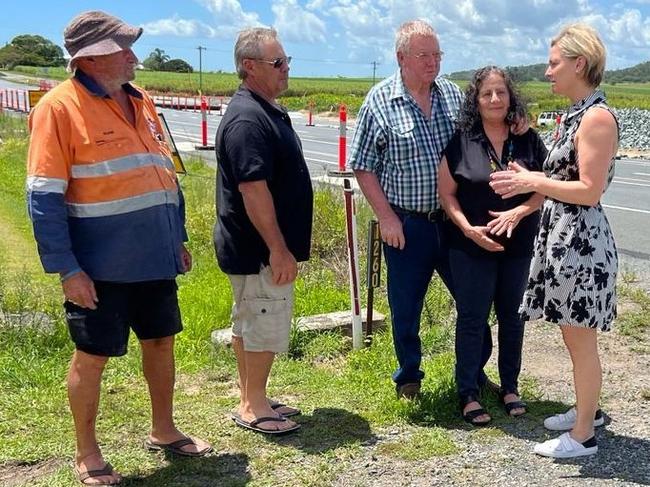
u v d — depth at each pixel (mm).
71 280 3234
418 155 4234
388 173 4344
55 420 4219
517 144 4117
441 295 6449
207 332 5715
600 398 4574
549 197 3676
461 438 4062
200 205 10219
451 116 4309
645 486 3523
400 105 4250
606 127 3502
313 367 5227
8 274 7773
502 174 3717
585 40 3523
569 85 3609
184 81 78812
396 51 4254
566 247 3648
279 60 3773
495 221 3982
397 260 4379
